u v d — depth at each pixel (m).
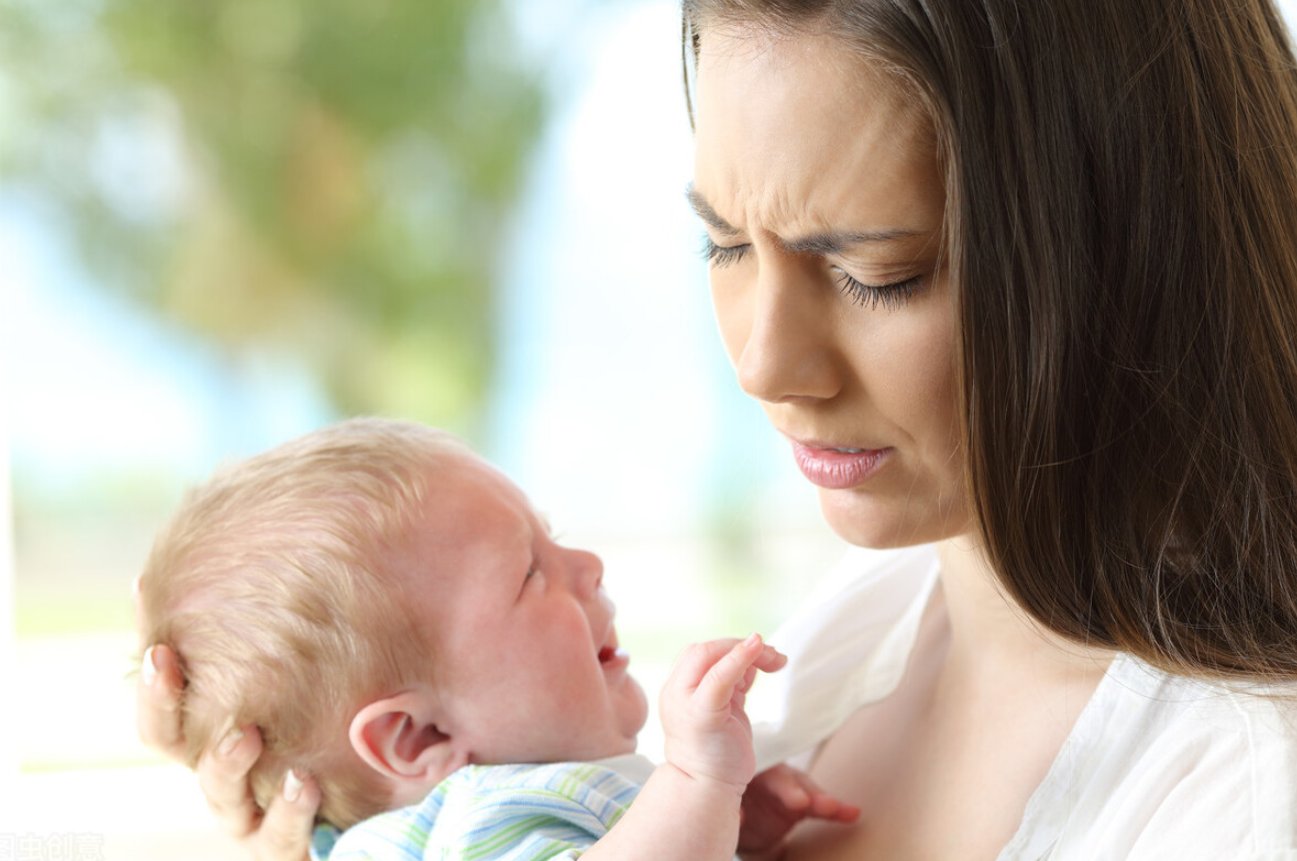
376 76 6.32
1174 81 0.85
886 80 0.81
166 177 6.18
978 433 0.84
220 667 1.18
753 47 0.84
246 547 1.20
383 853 1.10
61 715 3.25
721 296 0.99
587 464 5.93
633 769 1.22
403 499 1.20
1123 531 0.87
